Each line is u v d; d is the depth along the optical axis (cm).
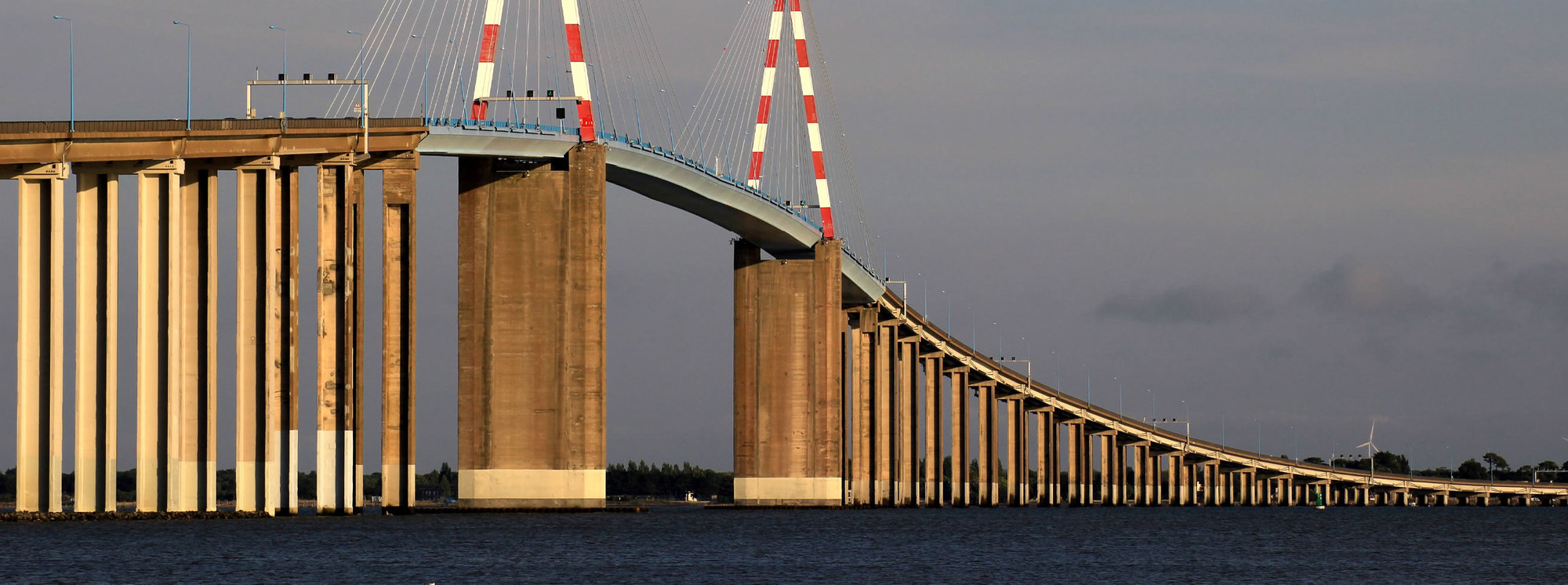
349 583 18938
